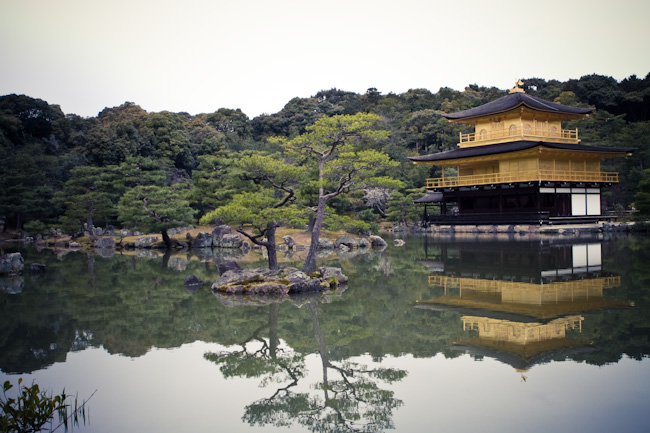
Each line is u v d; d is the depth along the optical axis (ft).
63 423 38.32
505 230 205.36
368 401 41.75
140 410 40.88
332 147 95.91
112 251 173.37
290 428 37.58
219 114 418.31
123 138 272.51
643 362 46.29
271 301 82.33
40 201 220.84
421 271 109.60
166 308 78.07
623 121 326.44
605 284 83.46
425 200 243.81
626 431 33.94
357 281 99.45
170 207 175.22
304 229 198.59
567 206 217.36
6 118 302.25
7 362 52.90
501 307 70.64
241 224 94.32
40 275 114.01
